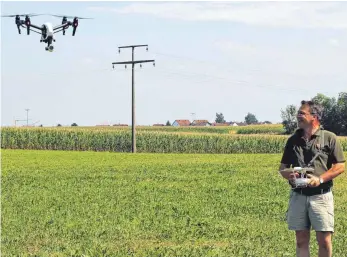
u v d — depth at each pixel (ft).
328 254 36.94
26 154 220.84
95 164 159.02
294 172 36.70
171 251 46.42
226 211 67.97
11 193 88.12
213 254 45.01
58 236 53.88
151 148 295.89
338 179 111.34
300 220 37.09
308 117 37.55
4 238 52.80
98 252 46.47
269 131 489.67
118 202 76.84
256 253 45.19
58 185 99.96
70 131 292.40
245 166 147.95
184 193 86.99
